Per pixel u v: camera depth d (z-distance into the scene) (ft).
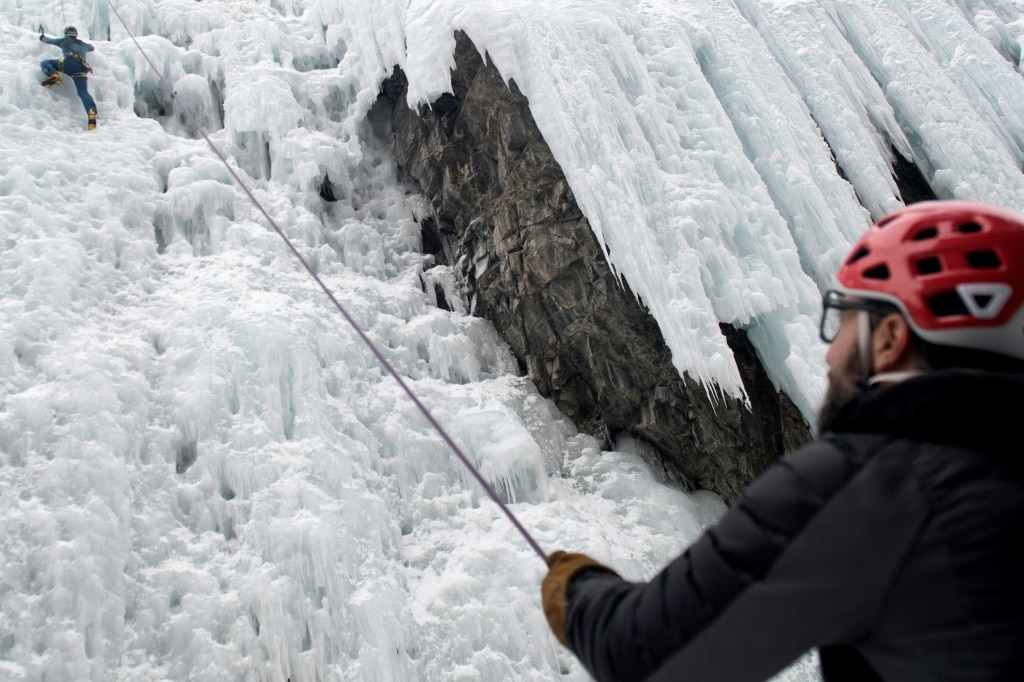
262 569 15.46
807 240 22.77
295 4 32.12
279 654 14.65
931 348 2.86
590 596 3.05
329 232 24.73
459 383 22.49
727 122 22.89
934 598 2.30
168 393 17.75
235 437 17.42
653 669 2.60
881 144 28.91
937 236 2.96
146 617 14.44
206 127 26.27
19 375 16.42
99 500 15.08
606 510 20.25
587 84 21.65
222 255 21.97
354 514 17.01
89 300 19.04
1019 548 2.23
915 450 2.48
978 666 2.20
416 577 17.28
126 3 27.30
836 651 2.83
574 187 20.70
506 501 19.67
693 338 19.36
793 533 2.49
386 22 25.82
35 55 24.11
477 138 23.84
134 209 21.68
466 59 23.43
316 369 19.25
